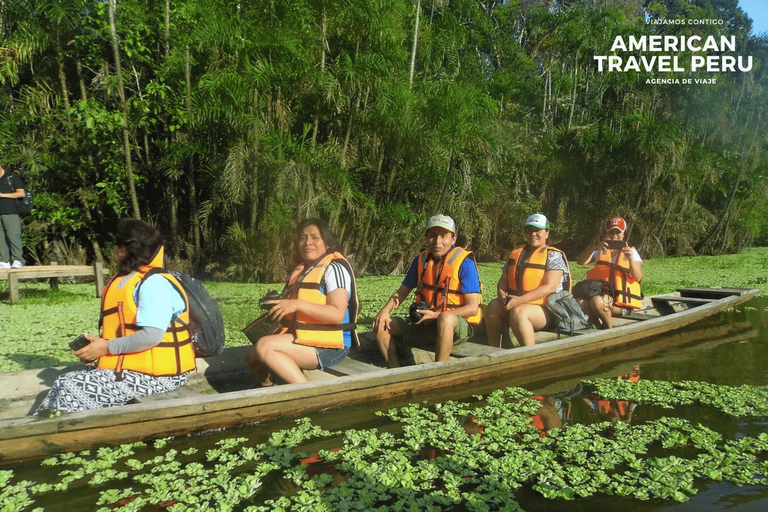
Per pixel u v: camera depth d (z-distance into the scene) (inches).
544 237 192.2
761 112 704.4
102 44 370.9
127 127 351.9
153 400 121.4
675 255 690.8
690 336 225.5
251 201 371.6
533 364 169.9
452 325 158.1
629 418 132.3
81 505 91.4
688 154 647.8
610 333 189.2
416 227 447.2
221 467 104.1
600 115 629.3
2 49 346.9
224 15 328.2
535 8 642.2
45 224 395.2
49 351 199.5
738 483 98.6
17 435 102.7
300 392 127.3
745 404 141.6
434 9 484.4
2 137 372.2
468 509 90.7
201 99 338.6
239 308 274.7
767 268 514.0
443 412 136.9
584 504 92.0
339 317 137.6
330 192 368.5
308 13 340.5
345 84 358.0
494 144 426.9
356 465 105.0
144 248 122.9
